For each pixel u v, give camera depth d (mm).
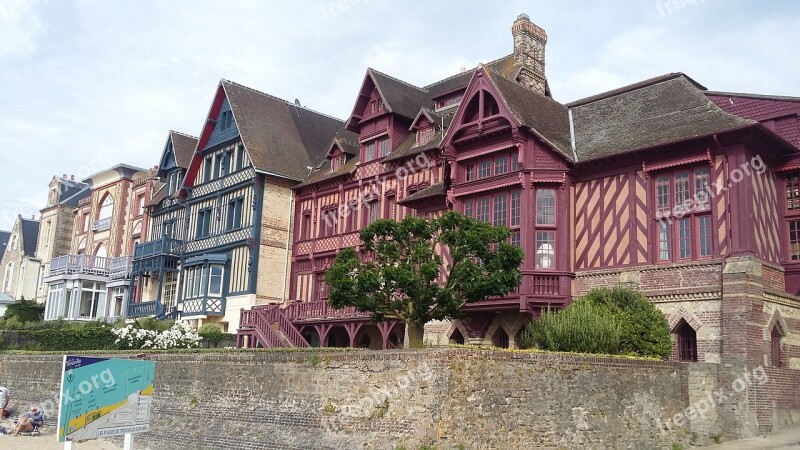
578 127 20672
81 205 46312
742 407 14930
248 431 14625
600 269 18109
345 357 13031
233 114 30766
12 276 52031
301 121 33500
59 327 29328
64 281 39344
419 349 11781
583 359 12961
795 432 15266
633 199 17844
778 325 16344
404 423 11609
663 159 17328
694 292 16250
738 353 15188
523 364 12023
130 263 37688
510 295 18578
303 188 29906
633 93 20344
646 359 14227
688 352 16438
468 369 11320
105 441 18297
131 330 24906
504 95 19516
